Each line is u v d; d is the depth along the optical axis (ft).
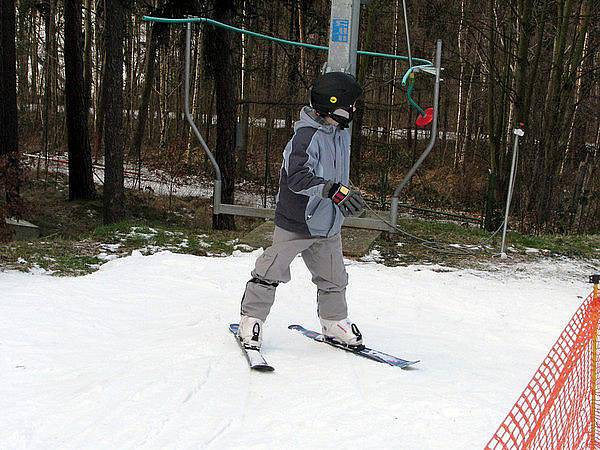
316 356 12.87
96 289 18.16
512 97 49.42
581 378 10.49
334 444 9.03
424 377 11.95
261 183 74.84
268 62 83.61
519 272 24.20
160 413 9.99
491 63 50.96
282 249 12.57
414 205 65.46
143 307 16.58
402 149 81.66
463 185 73.46
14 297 16.74
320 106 11.96
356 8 23.18
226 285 19.12
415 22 74.23
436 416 10.00
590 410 10.80
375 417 9.93
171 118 111.86
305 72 75.00
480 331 16.62
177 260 22.12
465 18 57.21
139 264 21.53
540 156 44.39
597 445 10.11
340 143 12.34
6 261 21.18
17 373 11.80
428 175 79.36
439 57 23.56
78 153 60.34
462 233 31.22
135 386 11.00
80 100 59.41
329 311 13.30
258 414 10.04
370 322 16.62
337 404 10.42
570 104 55.06
